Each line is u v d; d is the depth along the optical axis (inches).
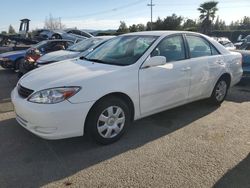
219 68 217.6
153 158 142.9
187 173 129.4
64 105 137.1
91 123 148.5
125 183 121.3
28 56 355.3
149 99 170.4
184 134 173.8
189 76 192.1
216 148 155.0
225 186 120.3
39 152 147.8
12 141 159.8
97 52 196.1
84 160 140.5
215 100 225.6
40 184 120.2
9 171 129.5
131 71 160.2
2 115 203.3
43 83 145.5
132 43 185.5
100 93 146.3
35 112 137.1
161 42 180.1
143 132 175.9
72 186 119.0
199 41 208.7
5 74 399.9
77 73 153.3
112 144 158.4
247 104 240.4
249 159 143.2
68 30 781.3
